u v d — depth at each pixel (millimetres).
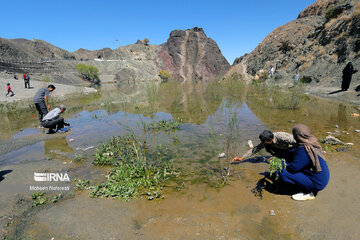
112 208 3018
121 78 63656
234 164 4352
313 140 3076
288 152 3459
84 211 2957
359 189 3281
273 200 3137
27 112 10781
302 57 21797
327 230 2490
